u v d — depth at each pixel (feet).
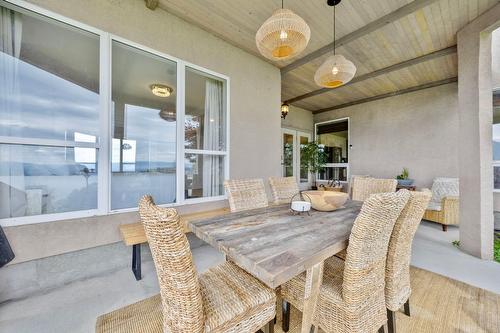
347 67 7.82
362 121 18.98
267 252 3.40
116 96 7.85
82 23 6.93
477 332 4.84
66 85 6.89
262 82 12.37
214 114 10.58
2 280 5.92
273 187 8.08
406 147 16.35
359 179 9.02
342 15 8.62
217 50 10.41
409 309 5.36
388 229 3.97
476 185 8.84
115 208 7.76
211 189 10.47
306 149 21.39
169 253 2.72
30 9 6.23
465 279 7.04
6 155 6.02
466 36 9.14
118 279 7.14
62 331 4.94
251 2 8.14
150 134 8.66
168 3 8.28
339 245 3.87
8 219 5.95
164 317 3.29
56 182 6.70
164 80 8.97
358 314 3.81
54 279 6.63
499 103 12.58
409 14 8.41
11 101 6.15
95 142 7.32
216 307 3.37
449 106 14.43
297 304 4.28
